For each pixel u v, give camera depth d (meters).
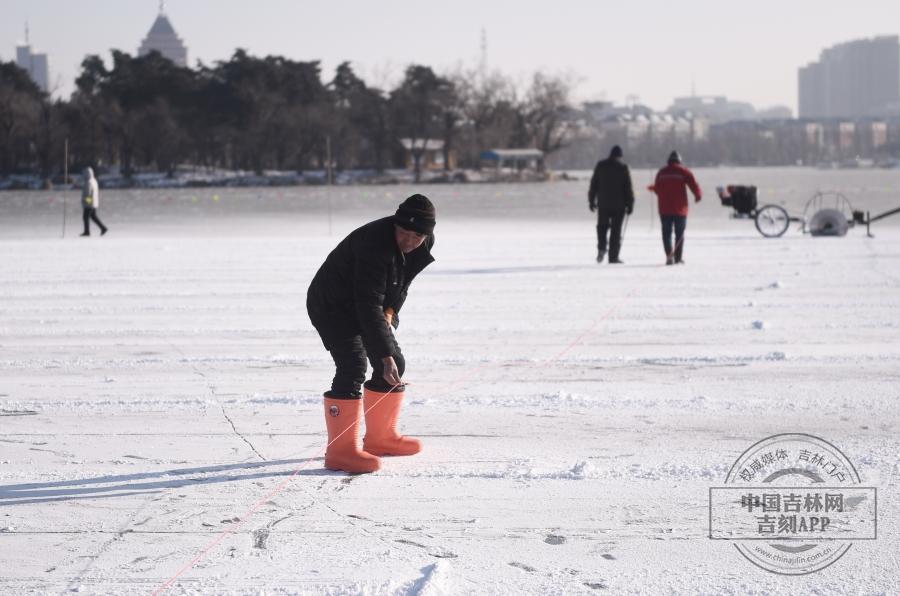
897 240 20.72
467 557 4.45
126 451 6.04
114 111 100.19
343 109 113.88
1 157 96.75
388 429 5.89
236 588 4.14
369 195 64.50
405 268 5.65
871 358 8.65
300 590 4.12
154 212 41.88
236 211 42.53
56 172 100.75
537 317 11.03
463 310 11.55
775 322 10.58
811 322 10.55
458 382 7.86
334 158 112.44
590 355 8.91
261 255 18.66
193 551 4.53
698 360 8.66
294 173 109.12
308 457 5.91
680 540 4.64
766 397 7.28
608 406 7.06
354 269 5.49
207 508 5.06
